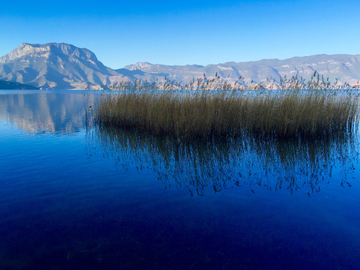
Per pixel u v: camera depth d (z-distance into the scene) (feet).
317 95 29.63
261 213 11.27
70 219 10.82
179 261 8.07
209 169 17.98
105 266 7.85
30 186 14.61
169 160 20.30
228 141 27.27
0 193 13.58
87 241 9.23
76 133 33.09
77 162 19.63
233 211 11.48
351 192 13.58
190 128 26.99
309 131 28.48
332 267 7.75
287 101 28.91
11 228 10.07
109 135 31.24
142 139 28.55
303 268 7.71
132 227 10.17
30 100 126.93
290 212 11.34
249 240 9.21
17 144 26.40
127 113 34.96
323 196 13.08
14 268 7.76
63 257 8.31
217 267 7.77
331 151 23.02
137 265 7.89
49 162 19.60
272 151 23.12
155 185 14.80
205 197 13.05
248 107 30.73
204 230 9.91
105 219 10.82
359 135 30.30
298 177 16.16
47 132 34.04
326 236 9.43
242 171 17.54
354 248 8.68
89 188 14.33
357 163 19.29
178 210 11.62
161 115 29.45
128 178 16.01
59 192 13.74
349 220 10.58
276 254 8.43
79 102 109.29
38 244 9.03
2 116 54.29
